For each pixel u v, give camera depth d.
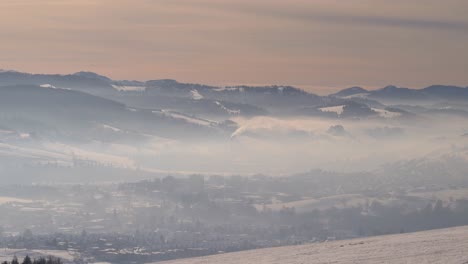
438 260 78.12
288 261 88.75
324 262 84.69
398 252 86.06
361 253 88.75
